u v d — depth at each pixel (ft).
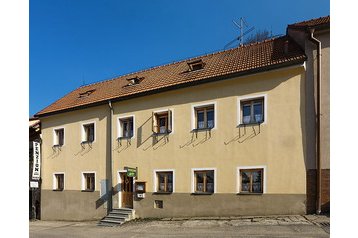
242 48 54.90
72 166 62.03
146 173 50.78
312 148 37.78
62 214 62.18
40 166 67.67
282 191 38.81
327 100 37.65
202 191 45.09
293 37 46.85
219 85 44.75
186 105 47.60
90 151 59.47
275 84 40.60
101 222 51.62
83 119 61.52
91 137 60.70
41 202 66.28
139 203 50.75
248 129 41.88
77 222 57.26
